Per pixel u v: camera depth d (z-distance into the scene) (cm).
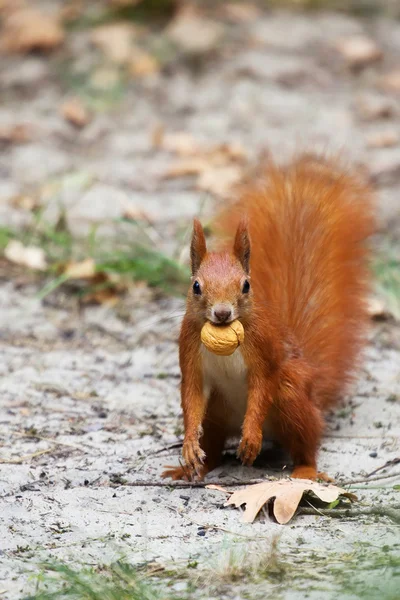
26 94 2011
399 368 1082
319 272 938
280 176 1008
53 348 1129
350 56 2138
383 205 1540
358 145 1792
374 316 1208
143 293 1266
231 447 914
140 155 1759
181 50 2153
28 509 765
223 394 831
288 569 670
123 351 1126
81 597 632
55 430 927
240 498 765
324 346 922
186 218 1478
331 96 2014
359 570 662
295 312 907
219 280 777
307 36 2267
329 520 752
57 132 1853
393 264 1309
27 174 1677
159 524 745
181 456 875
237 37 2238
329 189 997
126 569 661
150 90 2022
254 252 934
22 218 1481
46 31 2180
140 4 2327
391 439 909
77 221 1476
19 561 684
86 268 1250
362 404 990
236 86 2027
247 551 693
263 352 800
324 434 923
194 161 1672
